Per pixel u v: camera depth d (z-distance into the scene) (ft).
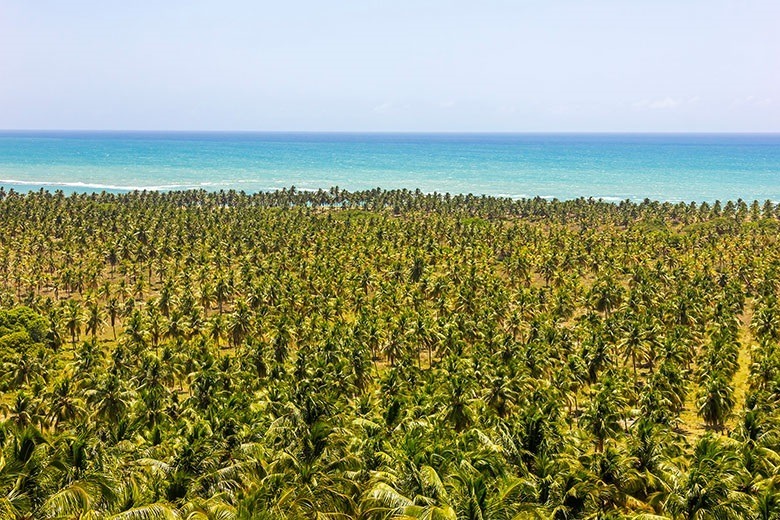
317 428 198.29
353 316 484.74
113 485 145.48
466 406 253.85
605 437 253.03
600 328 401.90
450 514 130.21
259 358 345.51
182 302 469.98
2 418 288.10
